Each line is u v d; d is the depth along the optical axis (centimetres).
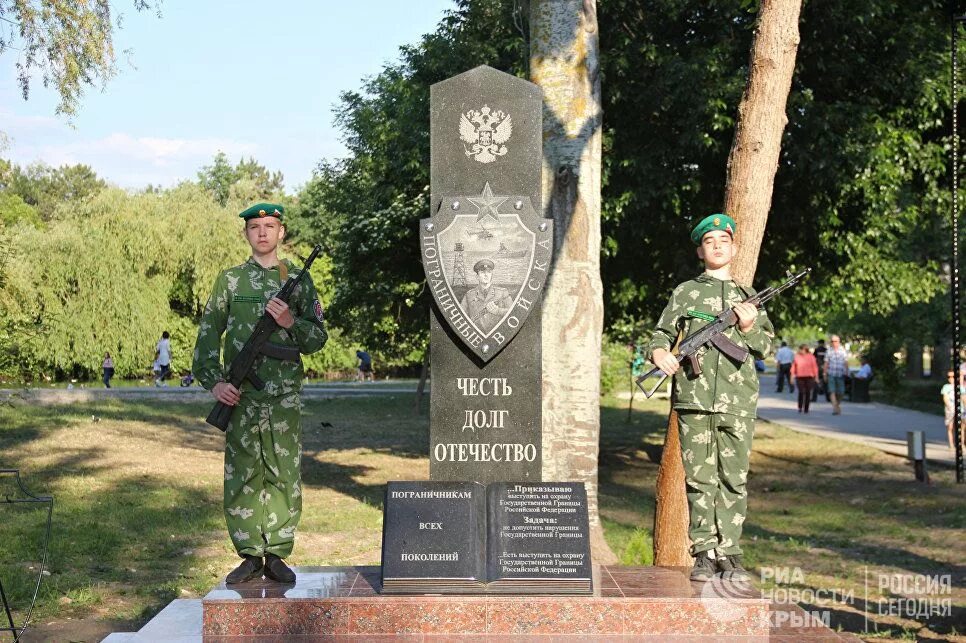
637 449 2208
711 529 557
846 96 1576
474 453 589
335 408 3123
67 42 1347
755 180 811
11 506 1205
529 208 587
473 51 1655
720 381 552
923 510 1371
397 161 1733
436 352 593
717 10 1498
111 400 2847
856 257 1633
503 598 509
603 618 509
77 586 837
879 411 3152
